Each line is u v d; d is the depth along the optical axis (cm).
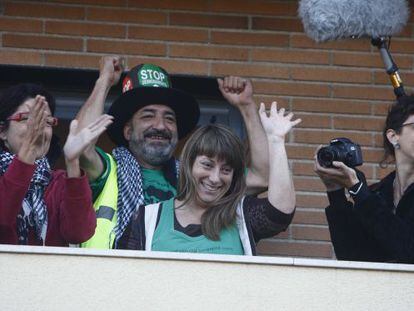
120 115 1272
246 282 997
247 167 1250
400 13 1220
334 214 1129
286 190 1065
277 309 995
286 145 1426
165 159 1251
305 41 1452
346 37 1227
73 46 1431
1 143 1107
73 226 1035
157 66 1338
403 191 1130
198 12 1448
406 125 1129
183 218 1073
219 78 1434
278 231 1066
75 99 1477
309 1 1227
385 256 1112
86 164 1176
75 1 1441
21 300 988
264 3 1456
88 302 989
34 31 1430
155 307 991
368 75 1451
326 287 1000
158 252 996
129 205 1184
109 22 1439
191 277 995
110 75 1253
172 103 1277
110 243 1155
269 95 1438
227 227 1062
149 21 1442
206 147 1067
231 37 1446
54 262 994
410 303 1001
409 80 1454
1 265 991
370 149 1434
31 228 1075
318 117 1438
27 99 1104
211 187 1067
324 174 1104
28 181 1015
